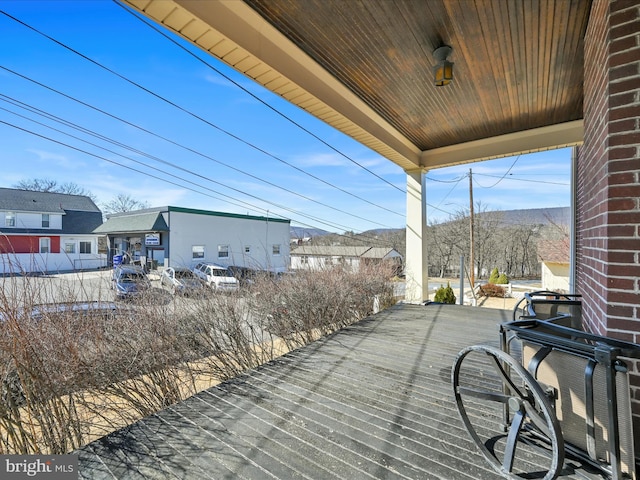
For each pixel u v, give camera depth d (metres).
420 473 1.28
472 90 3.60
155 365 2.58
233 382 2.21
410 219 6.06
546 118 4.45
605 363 1.03
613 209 1.54
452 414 1.75
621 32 1.53
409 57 2.95
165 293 3.32
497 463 1.28
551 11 2.35
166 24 2.08
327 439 1.54
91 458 1.44
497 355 1.19
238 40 2.29
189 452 1.46
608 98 1.57
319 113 3.50
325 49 2.80
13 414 1.89
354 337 3.34
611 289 1.53
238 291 4.13
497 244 21.33
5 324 1.93
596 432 1.08
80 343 2.28
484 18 2.43
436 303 5.43
